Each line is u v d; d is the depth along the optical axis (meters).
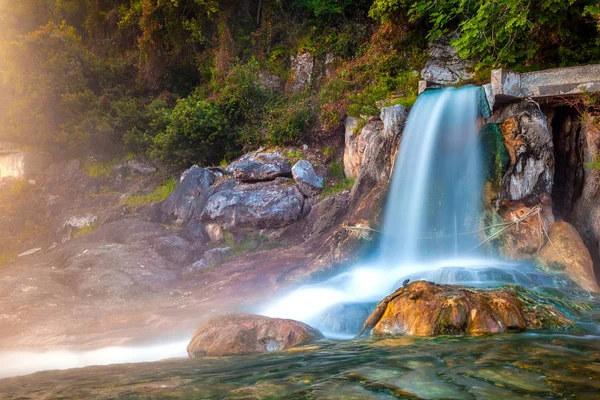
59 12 27.19
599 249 11.01
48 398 4.31
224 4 22.55
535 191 11.02
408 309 6.50
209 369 5.24
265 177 16.08
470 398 3.75
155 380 4.82
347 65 18.67
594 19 13.18
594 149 11.73
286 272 11.72
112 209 18.69
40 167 22.92
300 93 19.45
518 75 12.10
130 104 22.73
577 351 5.04
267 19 22.08
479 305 6.24
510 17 13.62
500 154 11.08
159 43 23.47
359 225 11.88
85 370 5.73
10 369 6.88
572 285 8.89
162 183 20.05
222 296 11.20
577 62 13.94
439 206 11.43
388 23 17.75
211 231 15.66
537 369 4.44
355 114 16.41
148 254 14.89
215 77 21.52
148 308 11.11
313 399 3.85
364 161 13.98
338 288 10.14
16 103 22.95
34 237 19.83
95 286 12.83
